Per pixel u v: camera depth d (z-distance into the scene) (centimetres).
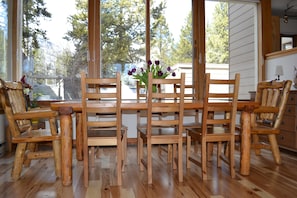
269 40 446
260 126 302
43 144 347
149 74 211
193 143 404
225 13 450
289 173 250
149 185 216
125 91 404
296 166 275
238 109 254
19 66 380
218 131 255
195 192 200
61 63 393
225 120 235
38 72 388
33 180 230
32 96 384
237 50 464
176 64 419
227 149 307
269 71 438
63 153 218
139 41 408
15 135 228
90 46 392
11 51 372
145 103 223
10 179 232
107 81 207
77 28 394
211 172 254
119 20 402
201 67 423
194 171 258
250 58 475
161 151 348
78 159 301
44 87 390
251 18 470
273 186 213
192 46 423
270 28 447
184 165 282
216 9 442
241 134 250
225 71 455
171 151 293
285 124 338
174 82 216
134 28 406
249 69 476
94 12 393
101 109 214
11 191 203
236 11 460
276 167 271
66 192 201
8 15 371
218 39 444
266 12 446
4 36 362
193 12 422
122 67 404
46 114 231
